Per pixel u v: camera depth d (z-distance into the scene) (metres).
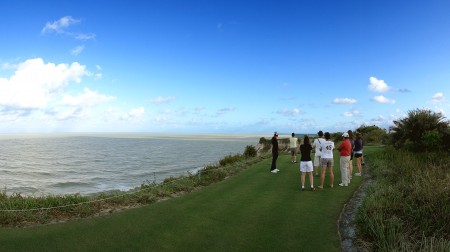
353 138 16.16
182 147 80.62
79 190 21.00
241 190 12.85
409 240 6.92
